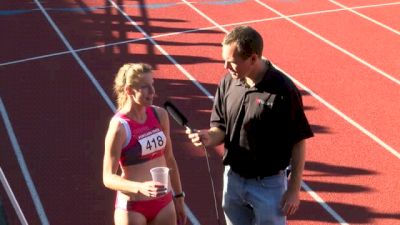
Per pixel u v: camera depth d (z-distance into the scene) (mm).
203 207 7781
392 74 12250
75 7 15648
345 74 12219
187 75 12062
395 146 9430
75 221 7496
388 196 8086
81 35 13961
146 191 5090
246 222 5469
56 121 10070
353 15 15445
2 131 9734
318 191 8164
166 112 5684
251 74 4945
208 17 15250
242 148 5113
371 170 8734
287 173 5281
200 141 5094
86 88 11336
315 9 15766
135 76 5387
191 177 8438
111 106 10617
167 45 13586
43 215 7617
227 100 5129
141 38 13906
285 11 15609
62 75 11891
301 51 13352
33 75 11883
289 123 4949
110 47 13367
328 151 9227
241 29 4844
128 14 15336
